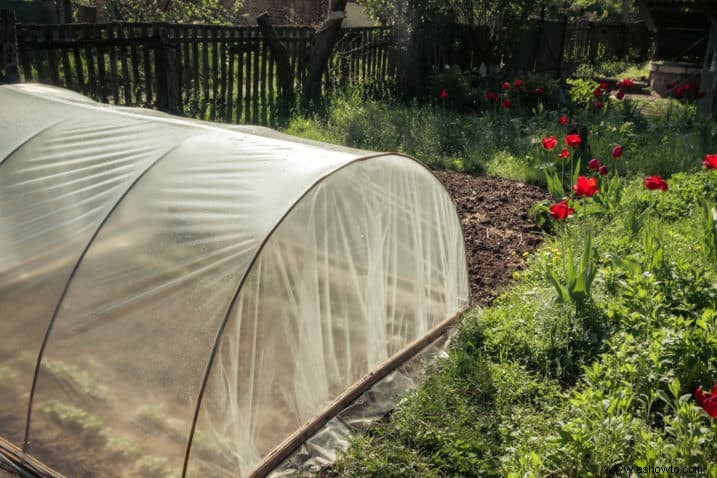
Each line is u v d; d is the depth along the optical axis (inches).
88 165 146.9
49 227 137.8
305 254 128.8
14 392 126.3
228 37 410.6
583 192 213.5
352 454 131.6
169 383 111.9
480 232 260.5
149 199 133.6
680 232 250.4
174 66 377.4
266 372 122.6
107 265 126.6
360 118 419.8
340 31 497.0
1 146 159.0
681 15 625.9
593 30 927.7
